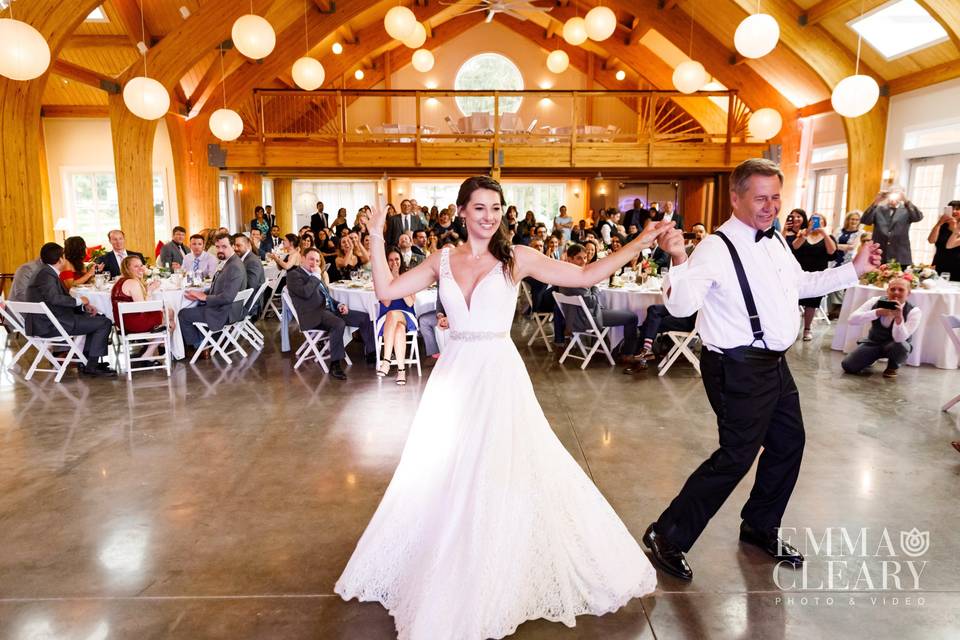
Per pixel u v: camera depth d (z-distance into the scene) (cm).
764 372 223
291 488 328
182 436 407
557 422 432
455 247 219
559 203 1784
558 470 215
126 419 441
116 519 294
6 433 413
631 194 1633
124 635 210
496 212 206
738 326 219
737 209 217
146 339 580
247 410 462
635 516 293
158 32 1089
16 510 303
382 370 564
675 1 1130
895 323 541
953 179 865
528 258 217
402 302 559
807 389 514
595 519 221
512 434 204
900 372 572
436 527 203
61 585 239
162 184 1346
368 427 423
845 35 932
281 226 1709
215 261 787
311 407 469
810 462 358
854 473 343
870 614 220
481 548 192
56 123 1347
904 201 711
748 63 1156
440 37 1675
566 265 214
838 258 681
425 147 1148
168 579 243
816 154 1160
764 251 216
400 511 218
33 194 739
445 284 210
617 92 1153
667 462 360
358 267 768
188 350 675
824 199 1160
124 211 962
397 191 1809
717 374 227
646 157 1165
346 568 227
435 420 211
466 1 1406
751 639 207
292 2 1114
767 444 252
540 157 1156
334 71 1437
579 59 1703
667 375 565
